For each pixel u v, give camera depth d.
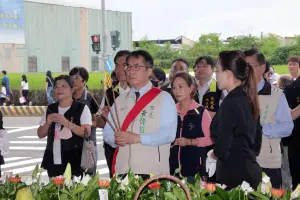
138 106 4.57
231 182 3.98
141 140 4.46
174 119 4.59
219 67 4.08
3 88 23.69
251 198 3.49
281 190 3.38
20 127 18.03
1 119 6.05
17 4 28.16
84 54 30.25
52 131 5.76
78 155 5.72
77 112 5.80
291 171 6.19
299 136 6.03
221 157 3.98
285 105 5.21
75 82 6.66
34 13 28.80
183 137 5.23
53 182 3.71
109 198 3.54
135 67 4.57
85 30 30.22
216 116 4.09
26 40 28.75
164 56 34.97
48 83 21.06
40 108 21.55
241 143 3.97
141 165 4.55
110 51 30.77
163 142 4.52
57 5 29.31
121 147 4.66
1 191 3.67
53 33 29.38
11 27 28.14
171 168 5.25
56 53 29.45
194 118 5.25
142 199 3.47
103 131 4.96
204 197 3.43
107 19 30.77
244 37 31.42
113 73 6.43
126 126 4.56
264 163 5.21
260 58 5.18
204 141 5.20
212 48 33.25
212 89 6.80
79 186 3.63
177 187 3.54
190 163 5.18
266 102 5.20
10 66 28.38
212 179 5.18
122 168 4.61
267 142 5.20
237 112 3.94
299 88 6.30
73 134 5.73
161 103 4.57
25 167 11.29
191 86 5.30
